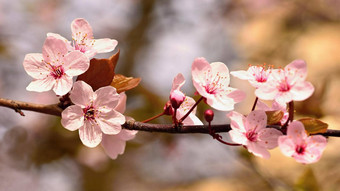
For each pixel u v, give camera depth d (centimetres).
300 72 72
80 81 74
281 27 166
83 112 74
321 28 166
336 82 141
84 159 111
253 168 89
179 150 122
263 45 162
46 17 143
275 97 72
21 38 132
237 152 90
